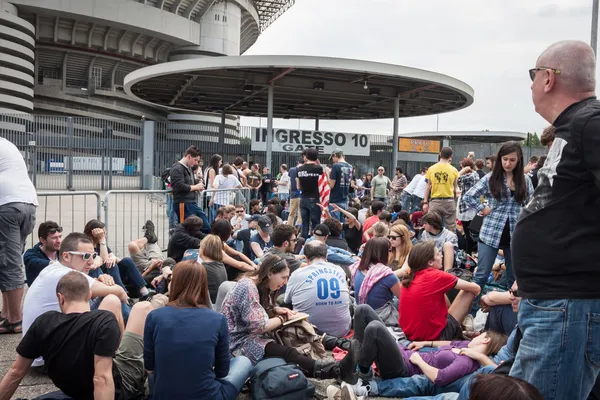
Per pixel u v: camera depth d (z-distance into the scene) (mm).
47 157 27141
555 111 2348
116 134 27812
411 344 4809
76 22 59344
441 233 7371
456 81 25469
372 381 4418
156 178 26312
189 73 25203
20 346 3471
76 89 65000
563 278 2283
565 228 2266
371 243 5930
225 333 3707
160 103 35781
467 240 9008
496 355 4238
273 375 4004
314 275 5383
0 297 6777
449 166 9727
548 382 2332
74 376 3453
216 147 28359
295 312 4957
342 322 5387
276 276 4809
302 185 11156
